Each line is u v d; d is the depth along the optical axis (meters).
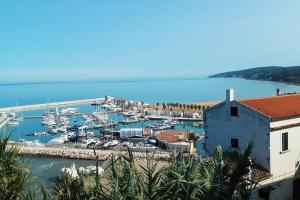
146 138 100.00
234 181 13.43
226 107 39.00
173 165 13.16
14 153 11.35
